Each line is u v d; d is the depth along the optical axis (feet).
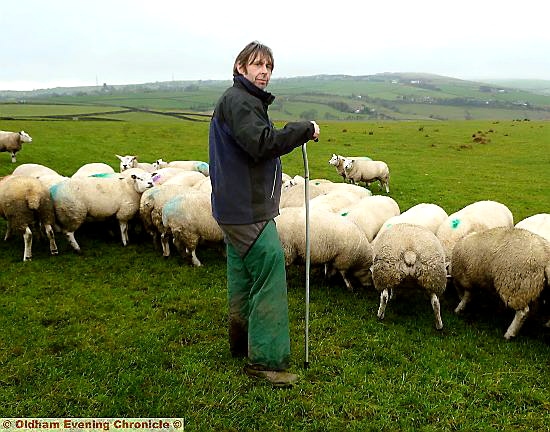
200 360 20.92
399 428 17.08
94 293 28.63
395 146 120.57
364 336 23.56
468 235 25.90
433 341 23.21
